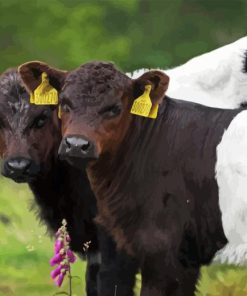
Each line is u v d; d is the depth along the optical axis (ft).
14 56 140.36
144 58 146.82
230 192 38.09
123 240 39.42
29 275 53.78
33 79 40.22
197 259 39.19
